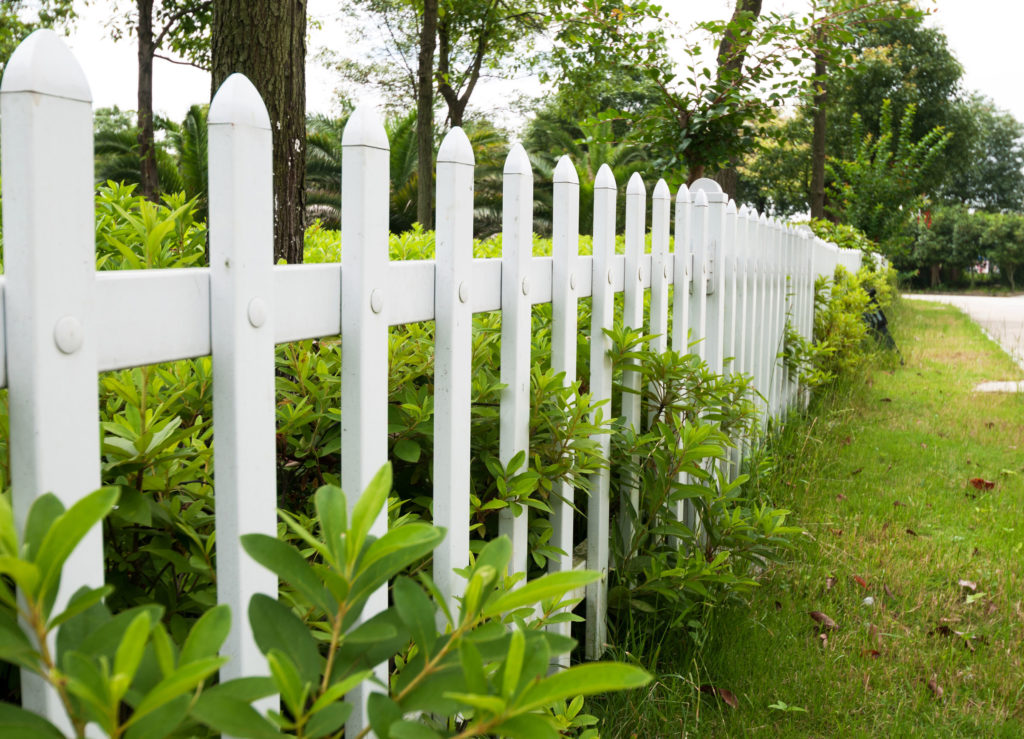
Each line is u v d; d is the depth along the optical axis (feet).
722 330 13.00
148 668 2.33
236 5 9.27
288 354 6.44
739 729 7.96
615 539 9.29
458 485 6.06
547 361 8.59
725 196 12.49
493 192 94.84
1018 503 15.55
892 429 21.68
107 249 7.02
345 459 5.01
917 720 8.43
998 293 160.25
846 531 13.43
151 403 4.78
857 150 67.00
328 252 9.91
